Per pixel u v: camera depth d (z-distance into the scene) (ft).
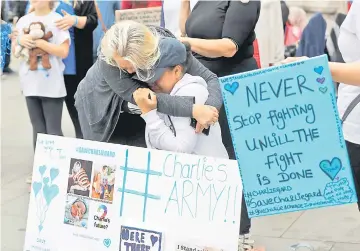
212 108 8.89
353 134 9.92
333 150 7.98
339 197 8.04
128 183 8.98
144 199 8.86
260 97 8.07
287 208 8.22
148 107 8.92
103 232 9.20
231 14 11.43
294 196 8.17
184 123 9.02
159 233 8.72
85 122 10.09
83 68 17.79
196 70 9.75
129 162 8.97
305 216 15.55
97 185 9.23
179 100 8.86
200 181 8.49
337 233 14.35
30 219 9.84
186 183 8.57
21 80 17.21
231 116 8.18
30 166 20.21
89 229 9.31
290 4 21.04
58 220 9.58
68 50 16.93
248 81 8.07
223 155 9.82
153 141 9.16
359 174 9.98
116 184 9.07
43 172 9.71
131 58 8.59
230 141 11.80
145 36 8.67
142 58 8.60
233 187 8.30
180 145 8.97
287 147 8.10
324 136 7.98
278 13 18.20
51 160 9.65
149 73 8.81
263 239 14.14
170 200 8.68
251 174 8.23
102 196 9.19
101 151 9.20
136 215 8.93
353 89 9.93
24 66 16.97
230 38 11.39
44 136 9.71
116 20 16.39
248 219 11.49
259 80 8.05
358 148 9.92
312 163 8.05
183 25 13.30
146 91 8.93
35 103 17.37
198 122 8.86
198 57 12.39
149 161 8.83
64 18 16.76
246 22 11.46
